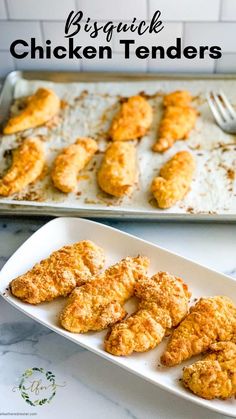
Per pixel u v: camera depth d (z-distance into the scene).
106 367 0.60
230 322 0.60
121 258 0.67
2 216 0.72
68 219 0.69
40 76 0.90
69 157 0.77
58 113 0.86
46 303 0.63
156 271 0.66
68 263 0.65
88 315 0.60
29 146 0.79
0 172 0.78
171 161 0.77
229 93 0.87
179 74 0.89
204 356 0.59
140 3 0.82
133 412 0.57
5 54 0.88
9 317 0.64
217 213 0.72
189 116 0.83
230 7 0.82
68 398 0.58
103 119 0.85
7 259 0.69
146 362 0.58
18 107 0.86
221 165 0.78
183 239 0.71
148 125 0.83
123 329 0.59
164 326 0.60
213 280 0.64
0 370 0.59
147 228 0.72
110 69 0.90
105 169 0.76
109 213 0.71
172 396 0.58
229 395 0.55
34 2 0.82
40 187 0.76
